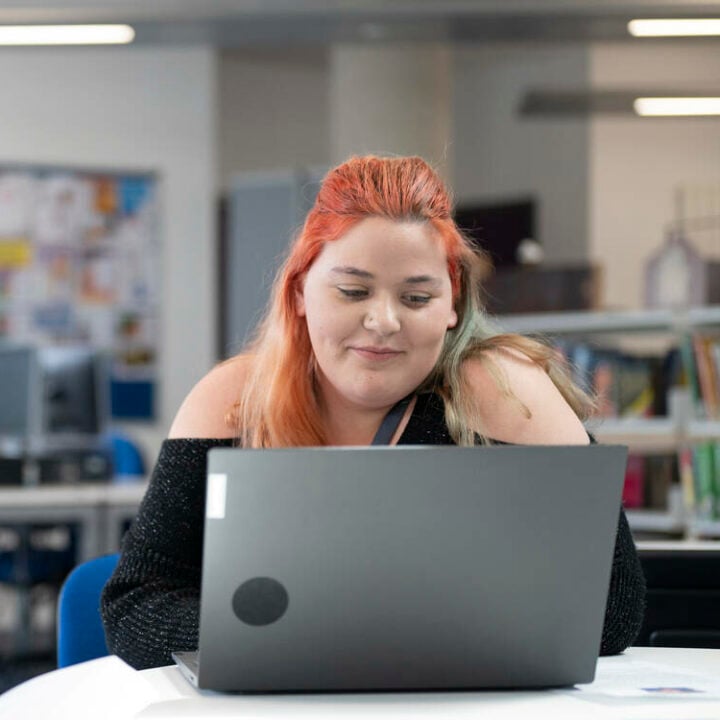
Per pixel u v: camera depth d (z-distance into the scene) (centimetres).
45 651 566
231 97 987
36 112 823
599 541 124
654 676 134
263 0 541
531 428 162
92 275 828
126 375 831
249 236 566
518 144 909
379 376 153
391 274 150
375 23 554
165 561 164
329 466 119
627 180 874
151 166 840
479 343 169
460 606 122
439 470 120
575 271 535
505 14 537
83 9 536
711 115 755
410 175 152
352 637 121
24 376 568
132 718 116
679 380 470
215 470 119
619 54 873
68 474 555
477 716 115
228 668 121
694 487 439
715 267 530
